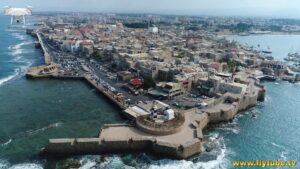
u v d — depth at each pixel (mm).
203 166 107750
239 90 175625
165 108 146125
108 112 158000
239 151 119938
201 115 143250
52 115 150750
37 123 139625
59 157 110875
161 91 181625
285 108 176875
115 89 192625
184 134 123875
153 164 108688
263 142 129250
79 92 193375
